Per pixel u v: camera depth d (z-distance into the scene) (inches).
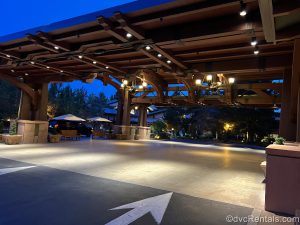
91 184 203.8
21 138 502.9
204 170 293.6
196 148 625.6
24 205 150.8
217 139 1170.0
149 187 201.5
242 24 222.7
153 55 327.9
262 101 643.5
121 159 348.2
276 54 325.4
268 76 512.7
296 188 150.6
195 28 247.4
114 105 1268.5
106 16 243.1
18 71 542.0
